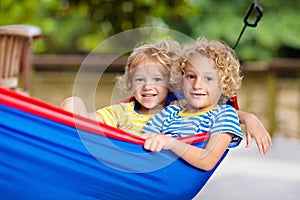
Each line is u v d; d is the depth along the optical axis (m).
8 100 2.07
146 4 7.68
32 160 2.16
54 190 2.23
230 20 10.05
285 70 7.06
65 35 10.94
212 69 2.45
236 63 2.58
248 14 2.77
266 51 10.27
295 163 5.51
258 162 5.55
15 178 2.18
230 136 2.43
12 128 2.10
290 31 10.13
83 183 2.24
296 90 7.14
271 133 7.14
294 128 7.18
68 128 2.14
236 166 5.30
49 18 10.43
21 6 9.62
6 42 4.09
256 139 2.57
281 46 10.90
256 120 2.65
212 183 4.48
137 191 2.33
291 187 4.38
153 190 2.35
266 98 7.21
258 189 4.29
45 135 2.13
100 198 2.29
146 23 8.05
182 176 2.37
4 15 9.59
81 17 10.70
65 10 8.47
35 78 7.03
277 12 10.20
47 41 11.23
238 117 2.66
